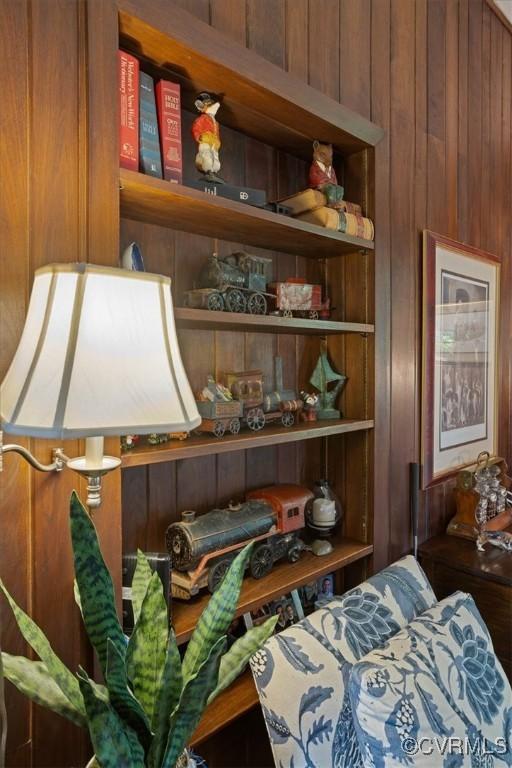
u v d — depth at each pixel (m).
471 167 2.01
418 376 1.68
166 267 1.15
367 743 0.81
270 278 1.41
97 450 0.65
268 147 1.40
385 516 1.52
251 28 1.11
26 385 0.54
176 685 0.58
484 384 2.13
